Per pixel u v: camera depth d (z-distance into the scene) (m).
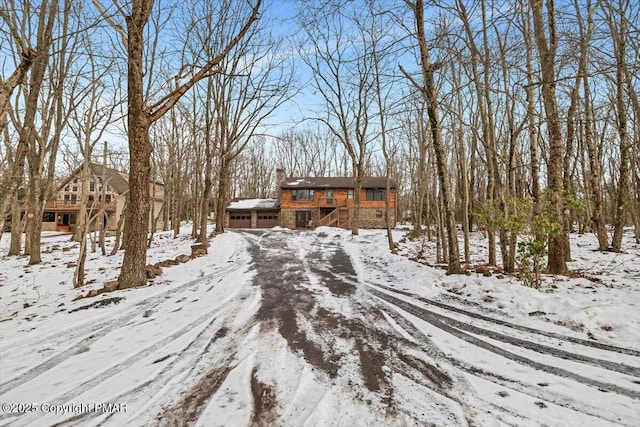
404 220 38.16
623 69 4.79
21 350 3.74
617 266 8.25
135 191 7.00
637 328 3.96
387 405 2.58
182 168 25.61
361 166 19.75
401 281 7.37
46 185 13.06
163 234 23.70
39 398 2.74
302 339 4.00
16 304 6.63
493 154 7.63
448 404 2.59
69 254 14.30
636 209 13.03
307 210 30.42
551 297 4.98
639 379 2.95
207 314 5.02
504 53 6.11
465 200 9.83
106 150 9.45
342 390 2.80
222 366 3.28
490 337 4.02
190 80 7.17
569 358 3.40
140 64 6.81
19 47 4.18
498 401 2.63
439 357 3.47
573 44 5.43
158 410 2.54
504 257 7.36
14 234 14.24
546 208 6.68
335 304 5.57
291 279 7.71
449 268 7.32
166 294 6.27
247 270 8.91
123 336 4.14
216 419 2.41
